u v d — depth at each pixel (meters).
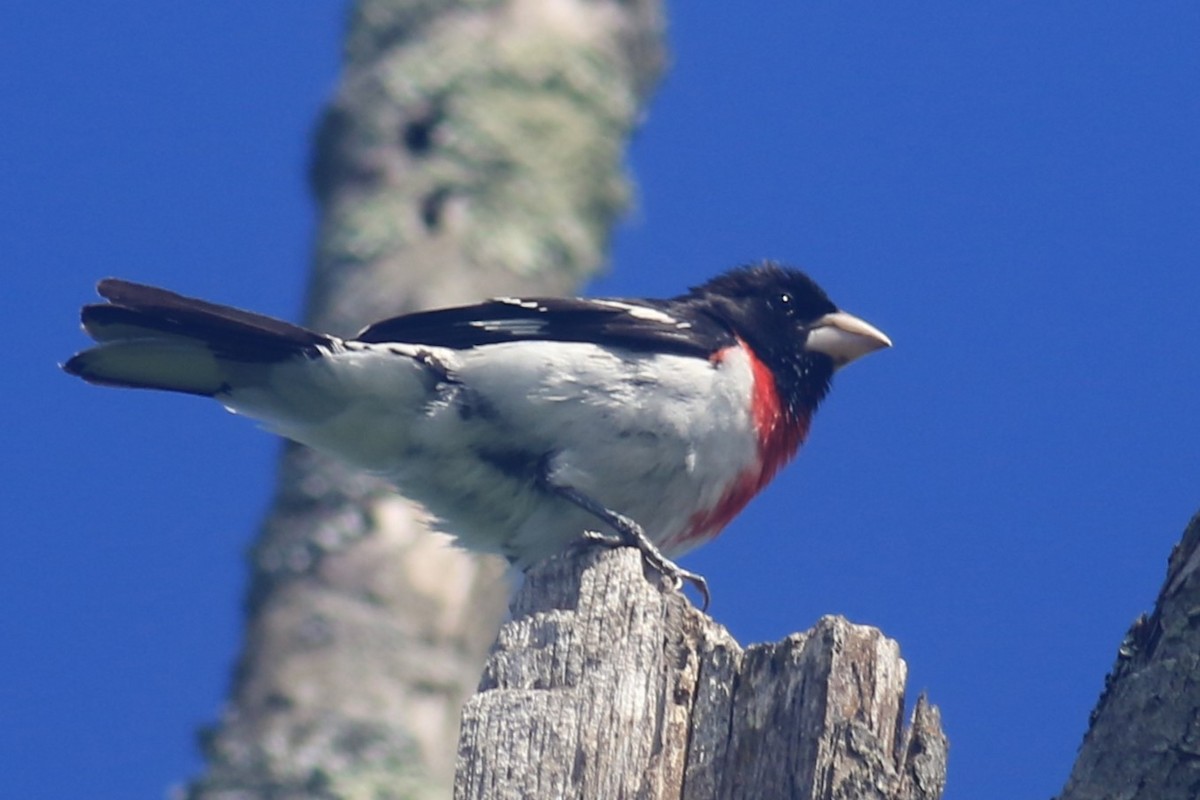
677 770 7.38
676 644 7.66
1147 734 6.65
